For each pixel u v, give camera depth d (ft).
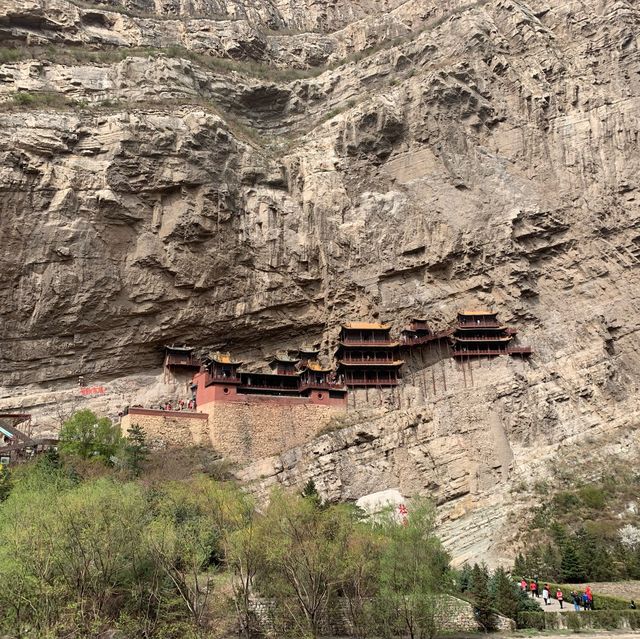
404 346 203.31
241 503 105.09
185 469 161.79
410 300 213.66
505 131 227.81
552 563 132.26
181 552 92.27
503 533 150.71
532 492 162.91
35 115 199.72
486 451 173.99
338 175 228.43
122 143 199.72
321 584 94.38
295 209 221.25
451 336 203.10
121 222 197.47
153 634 86.84
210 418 179.73
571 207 215.51
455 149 225.97
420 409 184.14
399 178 228.63
